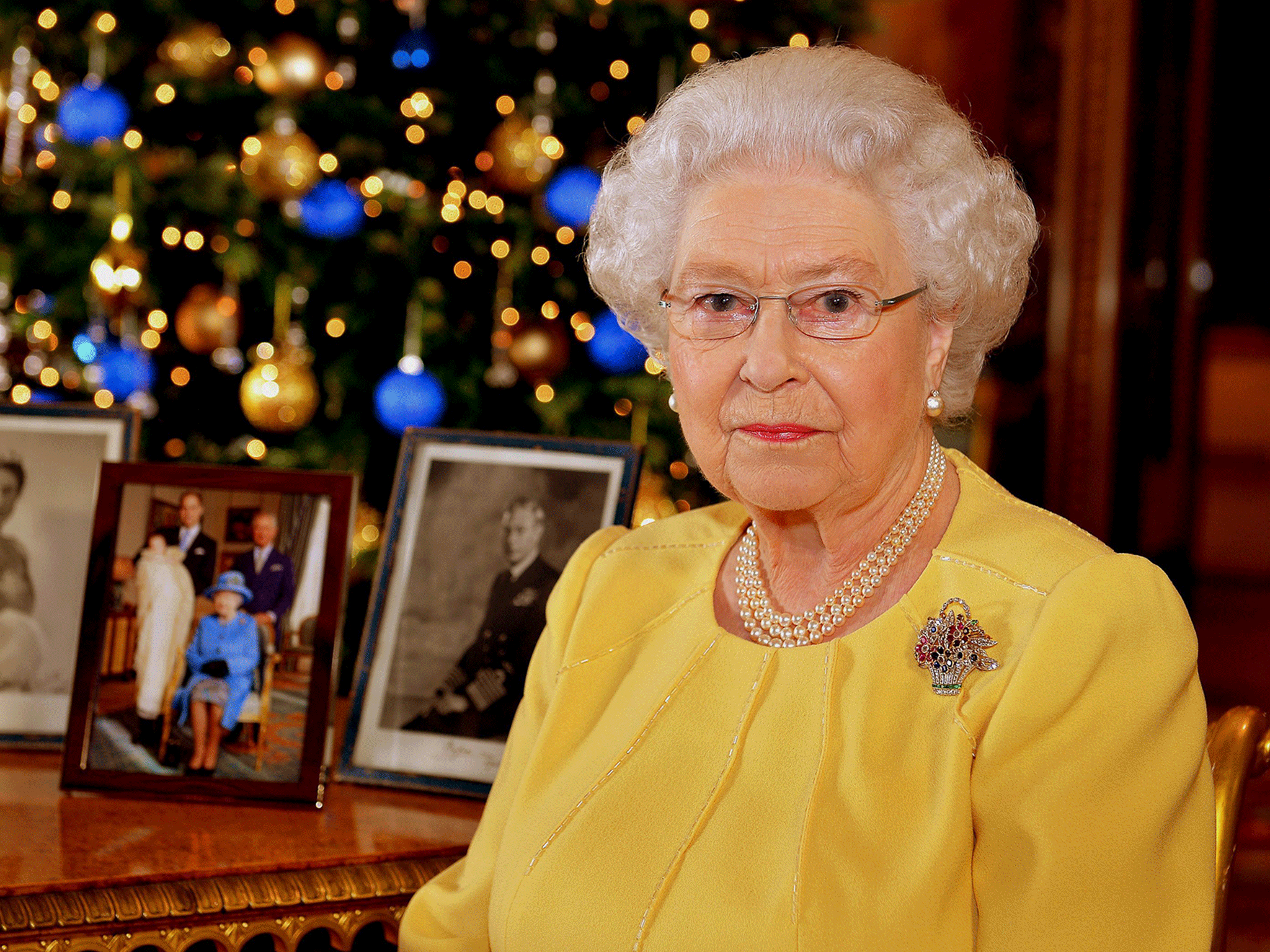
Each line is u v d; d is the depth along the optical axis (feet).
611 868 3.60
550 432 10.33
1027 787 3.20
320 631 5.10
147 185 9.49
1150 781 3.14
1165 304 23.91
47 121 10.32
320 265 10.08
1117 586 3.30
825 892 3.26
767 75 3.75
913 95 3.69
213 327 9.40
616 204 4.23
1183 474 25.55
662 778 3.75
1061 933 3.08
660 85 10.78
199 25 9.66
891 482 3.85
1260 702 16.44
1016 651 3.42
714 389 3.74
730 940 3.29
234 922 4.23
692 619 4.16
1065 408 21.86
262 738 5.04
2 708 5.64
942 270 3.67
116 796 5.02
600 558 4.59
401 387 8.95
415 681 5.39
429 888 4.33
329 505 5.22
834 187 3.59
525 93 10.50
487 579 5.45
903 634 3.67
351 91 10.23
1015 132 23.38
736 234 3.62
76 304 9.67
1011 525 3.76
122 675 5.11
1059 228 21.86
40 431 5.88
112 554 5.19
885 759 3.45
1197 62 25.07
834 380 3.57
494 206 10.24
